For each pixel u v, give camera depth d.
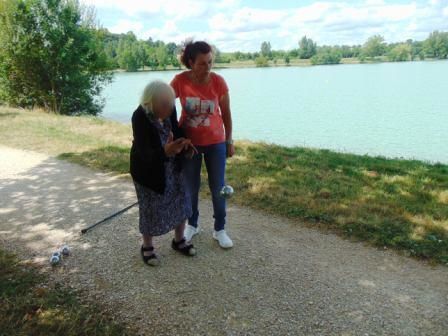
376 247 4.02
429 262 3.72
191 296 3.23
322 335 2.80
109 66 18.89
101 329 2.84
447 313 3.01
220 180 3.81
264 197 5.27
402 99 26.55
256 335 2.81
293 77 51.47
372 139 14.72
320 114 21.06
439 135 15.23
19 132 10.04
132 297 3.22
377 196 5.25
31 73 16.92
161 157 3.22
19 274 3.54
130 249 4.01
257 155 7.60
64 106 17.80
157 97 3.08
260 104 25.66
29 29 16.50
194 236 4.28
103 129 10.62
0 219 4.82
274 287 3.35
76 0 17.34
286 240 4.19
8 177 6.51
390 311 3.03
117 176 6.46
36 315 2.97
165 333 2.83
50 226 4.60
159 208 3.46
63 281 3.45
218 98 3.69
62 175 6.57
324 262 3.74
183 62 3.49
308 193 5.35
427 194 5.32
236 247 4.04
